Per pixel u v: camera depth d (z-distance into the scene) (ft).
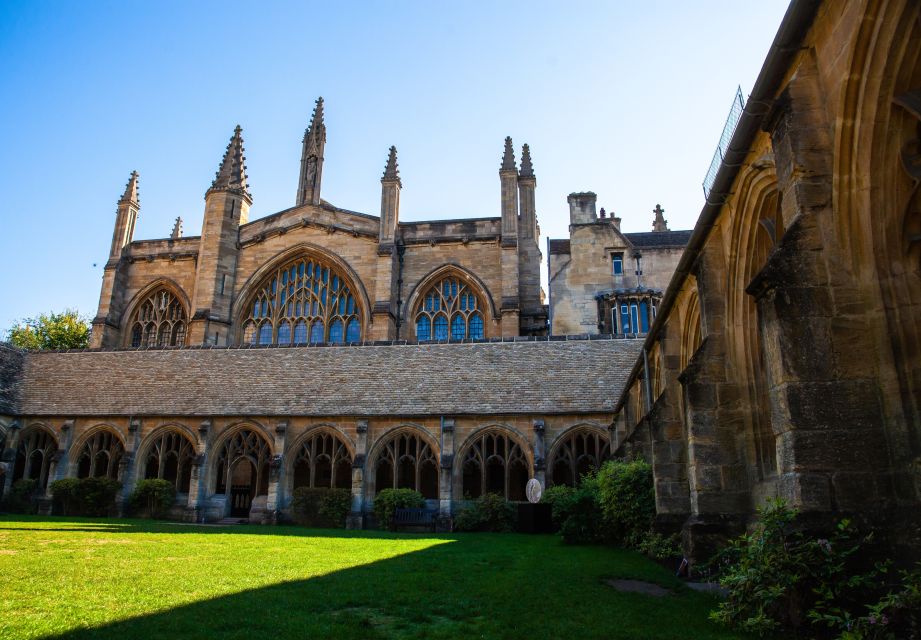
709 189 42.42
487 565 44.04
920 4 23.54
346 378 112.88
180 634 22.33
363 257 154.30
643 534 56.08
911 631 20.76
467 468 106.01
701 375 43.47
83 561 40.70
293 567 40.86
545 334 148.56
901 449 25.29
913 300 26.12
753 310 42.14
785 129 29.71
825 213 28.43
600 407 98.94
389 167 157.89
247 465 128.16
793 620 23.84
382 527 94.58
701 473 42.06
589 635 23.54
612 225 150.92
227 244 158.10
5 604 26.50
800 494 25.62
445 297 152.87
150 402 113.19
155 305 165.17
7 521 82.23
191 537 62.64
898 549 24.02
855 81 26.91
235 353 124.47
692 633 23.81
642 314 141.08
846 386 26.61
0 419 111.34
